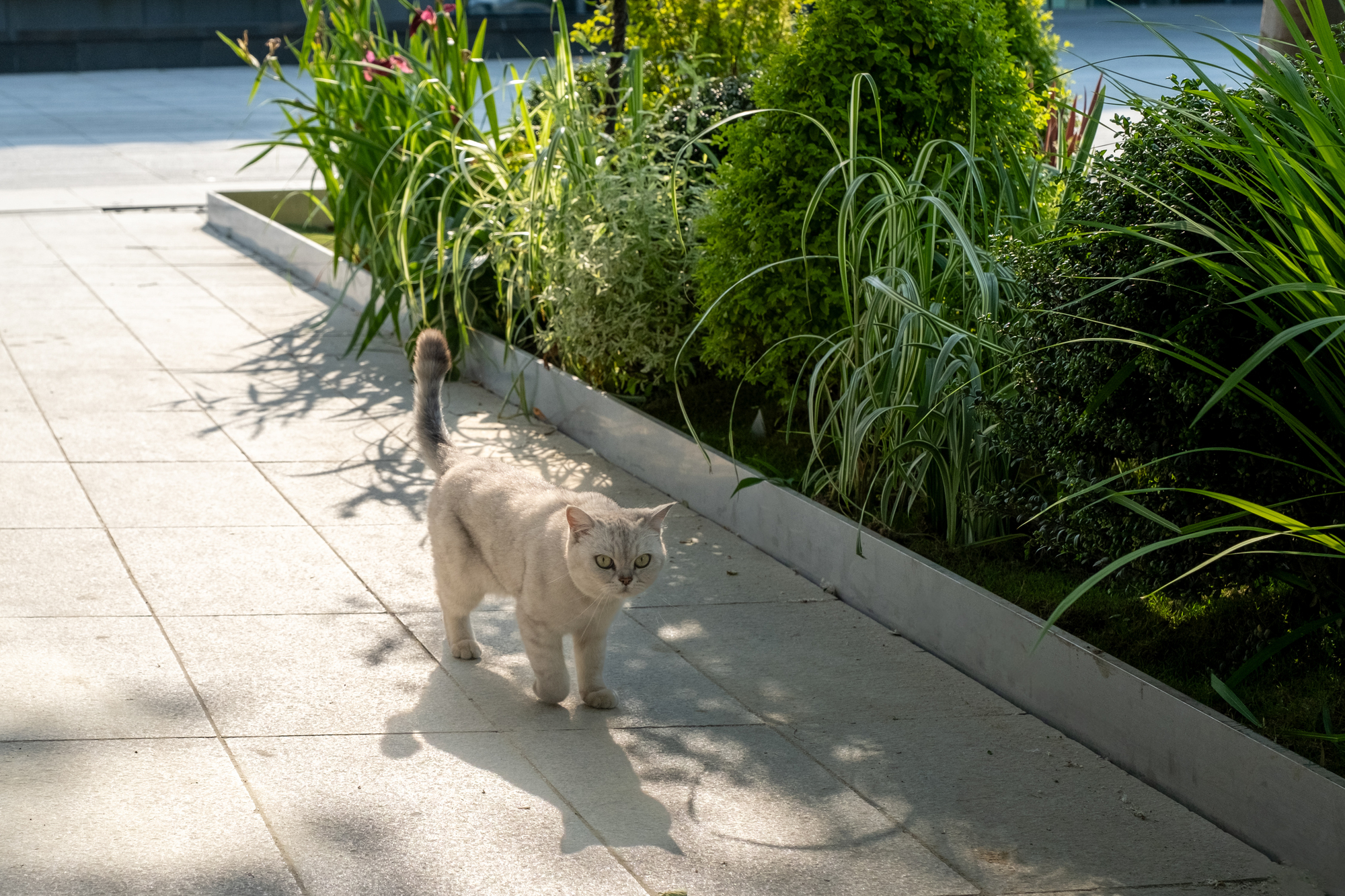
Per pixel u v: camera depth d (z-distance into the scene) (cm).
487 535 414
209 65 2980
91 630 436
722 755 380
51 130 1917
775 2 907
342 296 869
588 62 877
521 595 403
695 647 455
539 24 2972
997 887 319
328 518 555
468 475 430
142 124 2019
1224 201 378
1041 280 432
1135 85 1780
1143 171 400
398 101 867
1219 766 348
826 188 588
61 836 316
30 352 793
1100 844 339
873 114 594
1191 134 382
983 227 576
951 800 360
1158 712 366
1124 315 389
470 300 794
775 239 598
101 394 715
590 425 677
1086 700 392
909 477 513
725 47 905
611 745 384
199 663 418
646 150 763
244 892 300
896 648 460
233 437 657
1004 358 477
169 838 320
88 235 1193
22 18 2811
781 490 534
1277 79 346
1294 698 392
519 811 343
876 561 480
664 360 676
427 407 467
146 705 387
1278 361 368
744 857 327
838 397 625
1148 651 425
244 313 927
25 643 422
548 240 716
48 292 959
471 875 313
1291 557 385
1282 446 374
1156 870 328
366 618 461
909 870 325
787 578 521
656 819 344
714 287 622
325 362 805
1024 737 398
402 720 391
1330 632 400
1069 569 488
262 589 480
